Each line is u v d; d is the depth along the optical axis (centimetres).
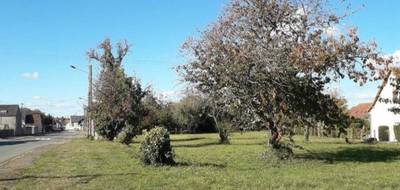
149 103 5322
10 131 10431
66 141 5825
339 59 2297
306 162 2283
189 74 2484
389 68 2344
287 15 2355
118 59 6072
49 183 1617
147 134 2125
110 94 5197
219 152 3019
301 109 2384
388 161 2331
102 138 5553
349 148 3166
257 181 1564
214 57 2375
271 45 2327
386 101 3325
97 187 1503
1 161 2584
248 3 2372
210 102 2727
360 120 5616
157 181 1591
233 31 2386
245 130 2552
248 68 2317
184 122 8181
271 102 2370
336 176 1705
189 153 2970
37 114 16750
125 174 1806
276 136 2398
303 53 2250
